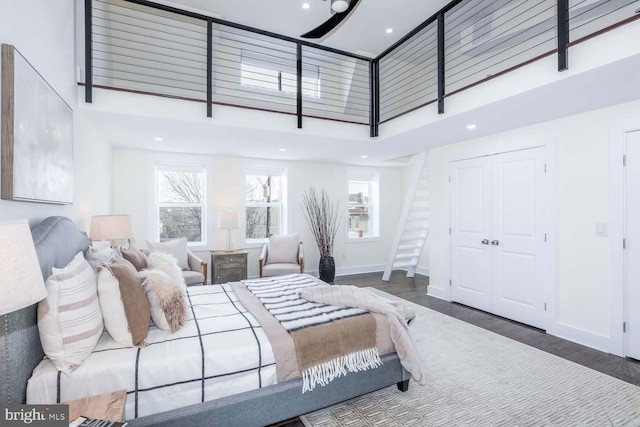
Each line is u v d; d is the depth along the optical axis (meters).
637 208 2.66
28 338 1.34
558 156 3.19
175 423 1.49
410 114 3.63
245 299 2.50
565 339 3.10
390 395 2.16
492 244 3.84
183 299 1.96
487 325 3.48
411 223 6.59
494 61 4.41
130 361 1.49
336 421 1.91
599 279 2.88
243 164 5.31
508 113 3.00
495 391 2.21
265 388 1.71
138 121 3.17
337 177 6.11
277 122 3.63
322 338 1.88
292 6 3.84
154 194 4.77
